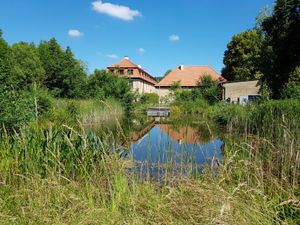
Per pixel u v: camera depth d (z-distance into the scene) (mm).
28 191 3391
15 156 4133
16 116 6746
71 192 3514
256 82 26266
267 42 19516
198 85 35781
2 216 2902
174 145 7379
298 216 3223
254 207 3164
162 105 31219
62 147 4426
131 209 3283
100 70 29484
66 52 36312
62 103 16938
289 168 4355
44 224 2910
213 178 4215
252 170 4395
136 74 47000
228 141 6004
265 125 6219
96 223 2918
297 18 16719
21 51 32969
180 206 3221
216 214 2846
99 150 4547
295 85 15719
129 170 4758
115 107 19688
